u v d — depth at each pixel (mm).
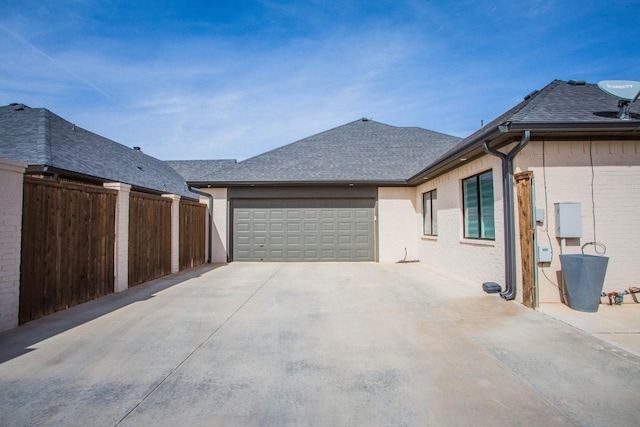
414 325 5031
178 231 10359
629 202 6191
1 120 12148
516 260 6355
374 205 12891
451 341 4355
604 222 6176
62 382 3275
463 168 8711
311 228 12867
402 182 12406
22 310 5105
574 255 5785
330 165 13664
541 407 2818
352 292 7344
